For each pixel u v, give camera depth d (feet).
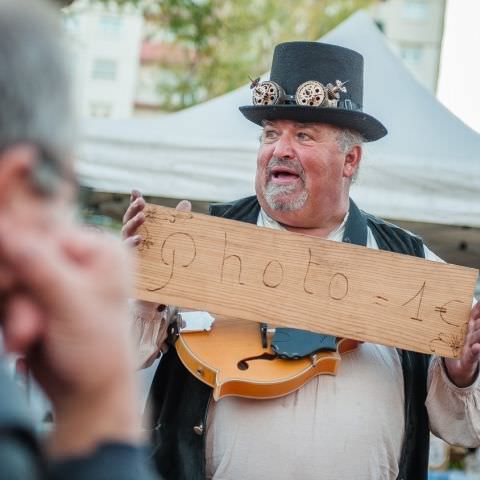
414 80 19.27
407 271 9.87
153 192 18.65
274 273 9.71
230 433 9.81
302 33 47.26
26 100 3.25
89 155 18.72
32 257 3.16
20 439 3.10
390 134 18.52
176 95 47.50
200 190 18.60
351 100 10.94
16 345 3.18
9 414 3.10
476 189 18.11
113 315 3.27
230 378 9.66
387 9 91.81
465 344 9.83
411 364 10.31
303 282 9.74
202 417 9.91
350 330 9.78
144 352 9.80
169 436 10.18
